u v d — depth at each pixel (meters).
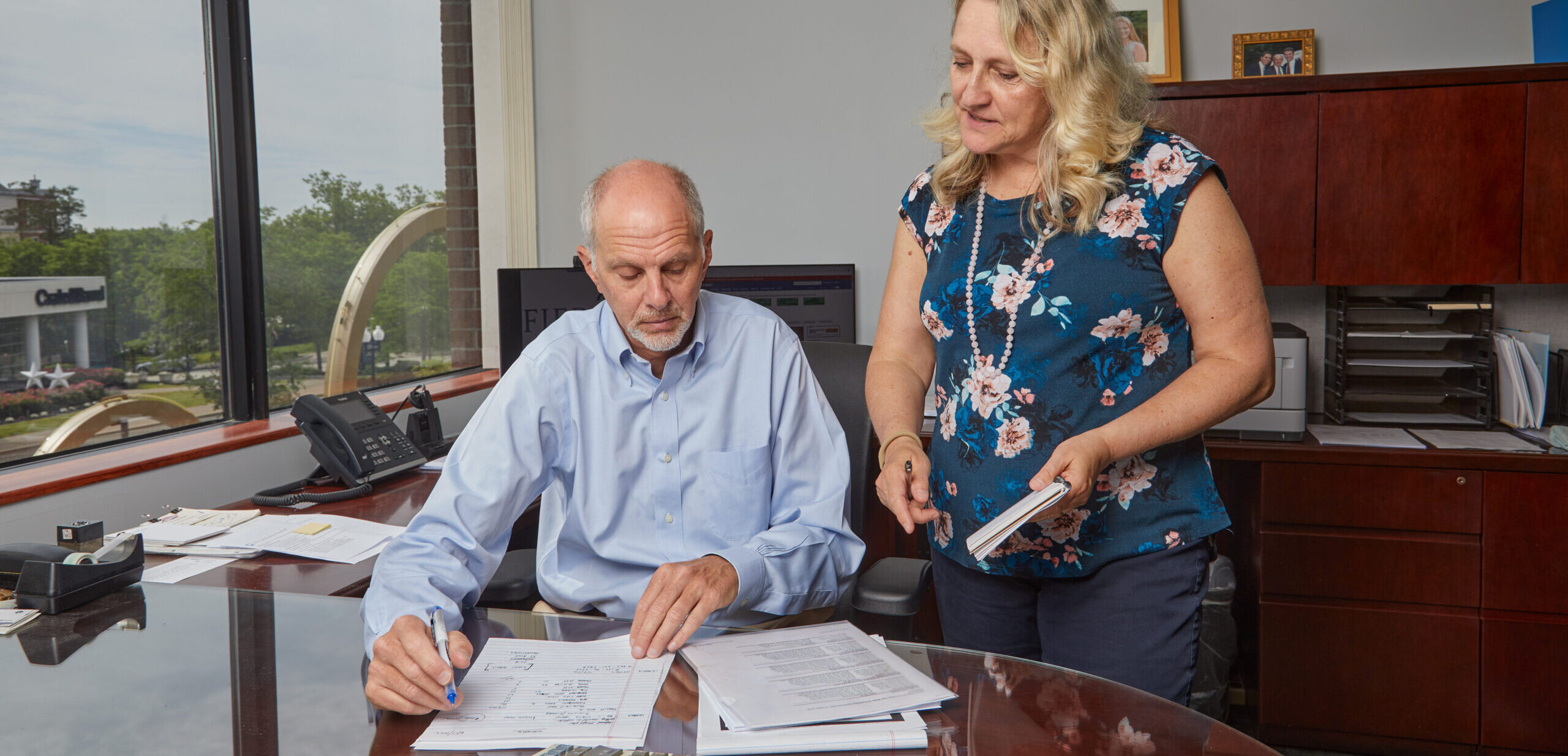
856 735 0.86
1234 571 2.86
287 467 2.36
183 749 0.85
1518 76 2.46
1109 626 1.36
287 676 1.01
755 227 3.30
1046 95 1.27
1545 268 2.49
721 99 3.29
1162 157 1.28
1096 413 1.33
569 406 1.46
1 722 0.90
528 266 3.46
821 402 1.58
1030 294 1.33
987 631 1.46
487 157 3.43
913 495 1.28
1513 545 2.43
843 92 3.21
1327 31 2.88
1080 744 0.86
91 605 1.25
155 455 2.04
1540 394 2.67
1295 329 2.71
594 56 3.35
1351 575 2.54
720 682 0.96
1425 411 2.81
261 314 2.53
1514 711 2.46
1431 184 2.54
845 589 1.47
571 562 1.51
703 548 1.50
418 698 0.91
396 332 3.17
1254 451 2.56
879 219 3.22
